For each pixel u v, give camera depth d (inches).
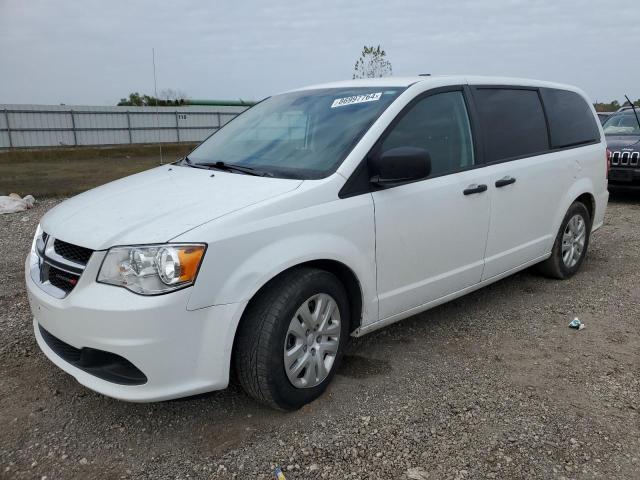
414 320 171.6
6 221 334.6
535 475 101.3
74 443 110.5
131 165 954.7
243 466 103.7
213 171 140.4
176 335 101.4
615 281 208.8
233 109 1611.7
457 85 158.9
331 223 120.6
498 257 169.0
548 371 139.6
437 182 144.6
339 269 127.7
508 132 171.9
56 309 107.3
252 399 126.0
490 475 101.2
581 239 210.7
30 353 147.3
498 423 116.9
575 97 211.9
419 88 146.2
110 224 109.7
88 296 102.8
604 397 127.4
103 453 107.6
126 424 116.7
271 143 147.3
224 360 107.0
